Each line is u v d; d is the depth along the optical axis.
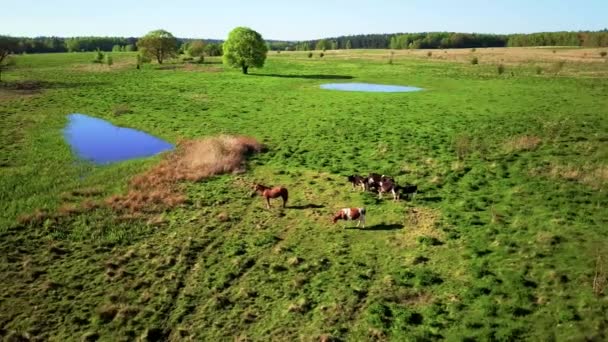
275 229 24.67
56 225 24.55
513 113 52.56
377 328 16.36
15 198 28.41
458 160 35.06
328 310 17.50
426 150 38.41
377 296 18.27
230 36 102.94
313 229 24.56
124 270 20.34
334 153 38.53
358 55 170.50
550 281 18.33
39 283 19.38
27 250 21.97
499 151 36.88
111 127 50.12
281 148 40.38
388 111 56.31
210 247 22.58
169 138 45.03
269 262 21.16
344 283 19.28
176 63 131.38
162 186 30.56
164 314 17.59
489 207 26.05
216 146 38.00
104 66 120.81
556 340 15.16
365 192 29.55
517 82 79.56
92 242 22.98
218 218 25.86
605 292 17.22
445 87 77.38
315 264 20.78
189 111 57.78
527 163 33.28
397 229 24.12
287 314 17.36
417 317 16.89
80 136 45.72
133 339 16.31
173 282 19.59
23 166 35.00
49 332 16.55
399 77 92.94
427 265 20.39
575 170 30.80
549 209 25.12
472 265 19.98
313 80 90.19
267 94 71.56
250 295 18.67
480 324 16.20
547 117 49.47
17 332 16.42
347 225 24.95
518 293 17.64
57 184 31.16
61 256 21.61
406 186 27.92
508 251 20.91
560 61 110.69
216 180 32.12
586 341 14.93
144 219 25.72
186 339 16.27
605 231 22.22
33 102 63.25
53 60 139.12
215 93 72.62
